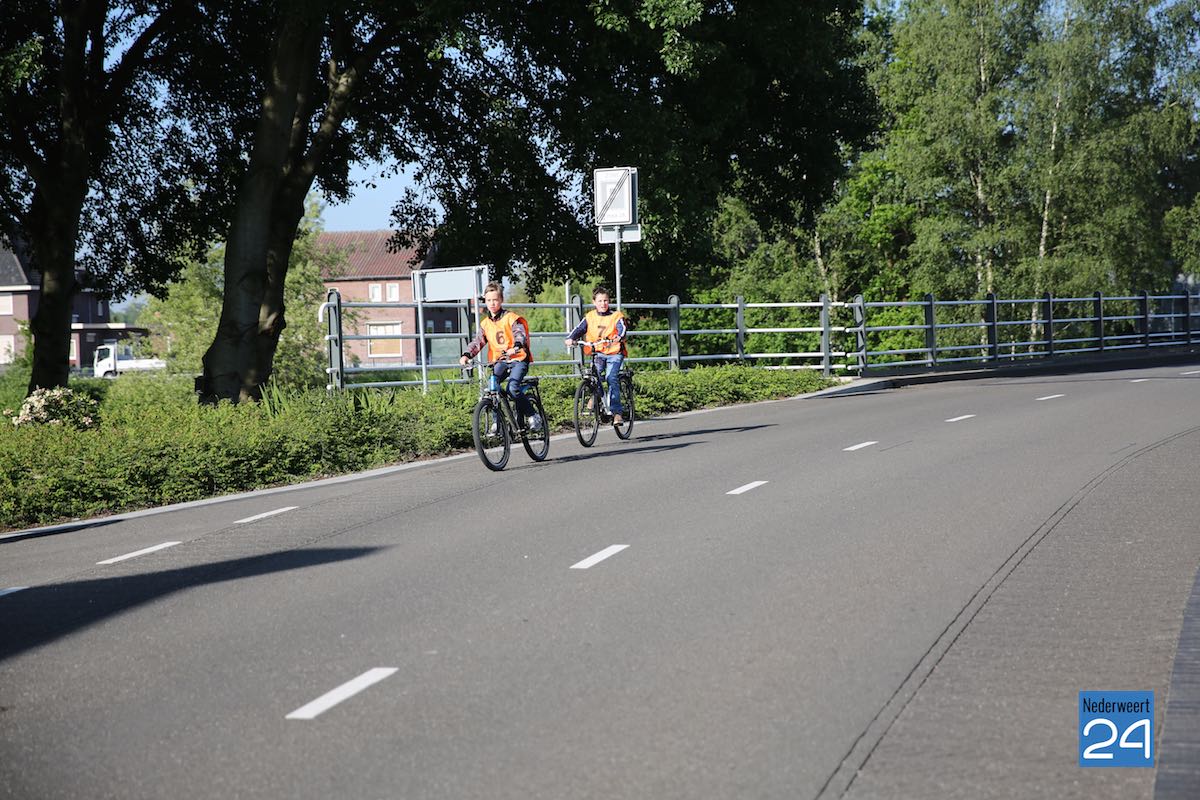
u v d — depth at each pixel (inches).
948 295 2076.8
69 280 910.4
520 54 927.7
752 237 2379.4
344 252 2001.7
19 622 271.6
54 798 161.2
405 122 1075.3
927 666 206.8
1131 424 596.7
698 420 732.0
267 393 649.6
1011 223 2004.2
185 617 266.1
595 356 604.1
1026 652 214.1
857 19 1141.7
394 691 202.7
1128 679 197.2
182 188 1127.6
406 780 162.2
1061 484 409.4
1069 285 1907.0
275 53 788.6
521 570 297.9
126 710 199.8
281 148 790.5
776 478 446.9
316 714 192.4
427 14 774.5
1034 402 752.3
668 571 289.9
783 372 959.6
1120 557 292.0
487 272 727.7
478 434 506.6
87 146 913.5
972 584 267.0
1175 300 1561.3
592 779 159.9
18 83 792.9
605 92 902.4
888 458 494.6
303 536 366.0
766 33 940.0
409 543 343.6
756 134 1136.8
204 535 381.1
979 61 1988.2
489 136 1019.3
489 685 203.9
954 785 154.7
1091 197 1927.9
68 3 869.2
